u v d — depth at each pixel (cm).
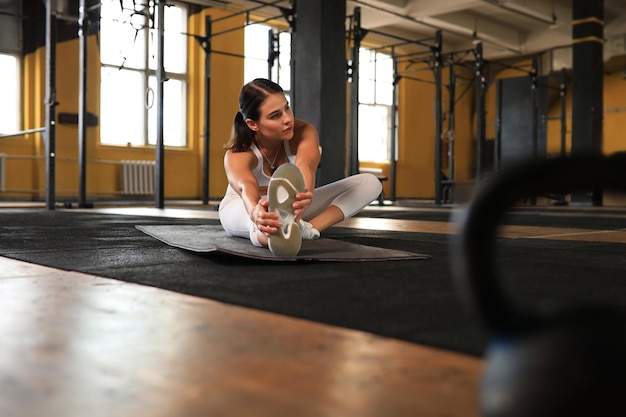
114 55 1171
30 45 1073
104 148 1152
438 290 142
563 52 1630
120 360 82
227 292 137
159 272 170
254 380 73
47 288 144
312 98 700
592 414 34
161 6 749
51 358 83
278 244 187
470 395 67
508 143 1684
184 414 61
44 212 600
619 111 1605
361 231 357
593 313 37
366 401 65
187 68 1262
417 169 1702
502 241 294
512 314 38
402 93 1667
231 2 1262
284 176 185
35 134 1082
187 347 89
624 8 1473
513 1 1311
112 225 393
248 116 217
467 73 1791
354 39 928
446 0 1301
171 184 1239
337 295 134
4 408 63
